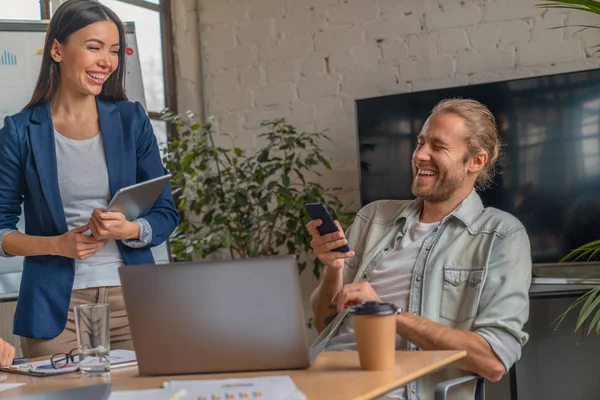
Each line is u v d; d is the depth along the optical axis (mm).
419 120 3252
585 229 2928
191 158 3510
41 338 1817
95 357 1356
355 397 1067
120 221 1773
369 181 3359
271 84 3809
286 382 1136
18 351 3172
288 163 3412
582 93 2930
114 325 1915
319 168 3684
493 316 1672
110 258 1913
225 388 1119
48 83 1929
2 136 1893
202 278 1271
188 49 4027
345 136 3633
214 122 3953
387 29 3523
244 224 3488
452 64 3383
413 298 1815
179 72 4043
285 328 1266
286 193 3350
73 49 1870
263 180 3424
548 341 2861
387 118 3316
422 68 3447
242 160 3875
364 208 2080
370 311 1251
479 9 3324
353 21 3602
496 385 2922
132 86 3018
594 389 2801
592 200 2918
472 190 1919
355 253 2021
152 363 1314
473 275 1763
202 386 1149
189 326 1286
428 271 1818
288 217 3588
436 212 1918
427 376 1690
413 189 1899
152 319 1296
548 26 3199
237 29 3893
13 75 2736
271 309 1263
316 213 1646
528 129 3021
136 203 1770
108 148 1948
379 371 1247
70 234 1776
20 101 2732
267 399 1051
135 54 3047
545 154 2992
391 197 3314
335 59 3648
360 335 1258
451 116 1883
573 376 2826
